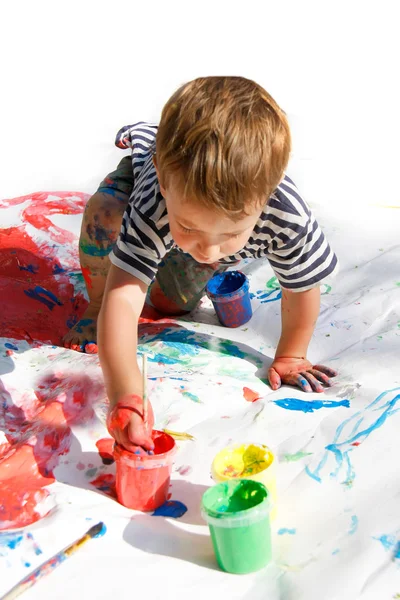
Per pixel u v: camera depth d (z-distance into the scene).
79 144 3.99
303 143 3.92
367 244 3.00
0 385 2.25
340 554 1.58
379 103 4.23
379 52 4.70
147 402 1.87
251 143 1.74
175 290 2.69
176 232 1.82
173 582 1.55
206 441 1.98
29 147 3.97
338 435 1.95
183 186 1.72
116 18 5.04
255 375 2.34
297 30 4.94
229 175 1.70
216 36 4.89
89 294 2.62
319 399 2.15
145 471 1.73
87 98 4.38
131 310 2.04
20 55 4.68
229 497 1.65
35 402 2.23
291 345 2.31
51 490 1.84
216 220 1.73
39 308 2.74
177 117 1.80
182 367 2.36
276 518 1.71
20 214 3.32
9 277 2.92
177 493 1.82
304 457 1.89
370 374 2.24
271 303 2.73
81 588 1.53
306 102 4.30
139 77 4.53
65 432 2.05
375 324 2.53
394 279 2.74
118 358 1.95
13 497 1.81
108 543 1.65
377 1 5.15
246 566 1.56
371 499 1.72
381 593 1.48
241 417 2.08
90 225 2.54
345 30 4.89
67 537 1.67
